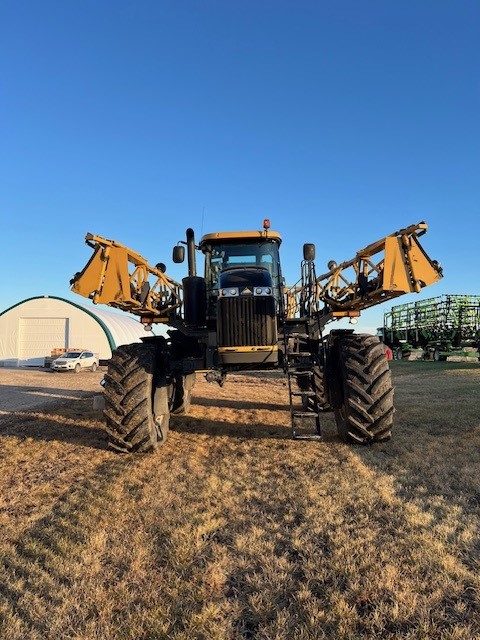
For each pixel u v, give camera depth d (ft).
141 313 20.18
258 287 17.53
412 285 16.57
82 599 8.05
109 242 16.81
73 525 10.93
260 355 17.26
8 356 113.19
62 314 113.39
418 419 23.07
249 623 7.43
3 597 8.14
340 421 19.47
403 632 7.03
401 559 8.98
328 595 7.96
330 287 20.36
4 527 11.05
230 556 9.39
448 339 79.20
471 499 12.10
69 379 64.59
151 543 9.96
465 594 7.91
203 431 22.11
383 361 17.97
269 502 12.16
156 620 7.41
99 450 18.45
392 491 12.62
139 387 17.40
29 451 18.60
